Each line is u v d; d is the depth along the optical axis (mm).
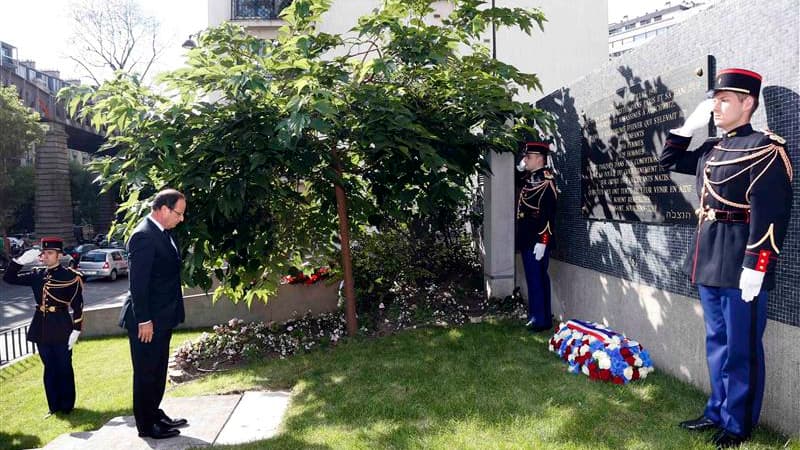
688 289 4465
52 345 6047
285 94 5988
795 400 3451
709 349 3699
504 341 6059
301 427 4219
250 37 6074
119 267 29609
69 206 37375
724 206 3473
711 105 3725
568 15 14859
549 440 3643
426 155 5801
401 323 7340
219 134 5887
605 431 3730
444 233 8812
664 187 4695
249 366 6445
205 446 4039
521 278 7922
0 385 7855
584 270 6320
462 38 6531
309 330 7605
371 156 6762
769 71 3594
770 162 3232
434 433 3863
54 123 35938
